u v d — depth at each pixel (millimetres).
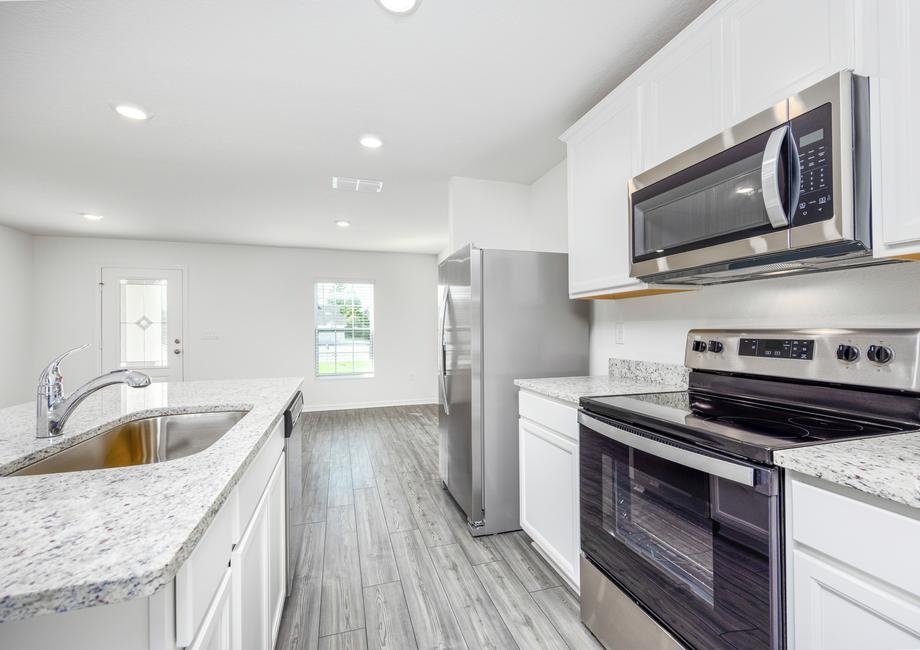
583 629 1574
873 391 1100
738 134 1159
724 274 1417
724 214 1203
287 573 1741
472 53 1699
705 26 1319
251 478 1090
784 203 1012
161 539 574
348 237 5168
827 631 796
